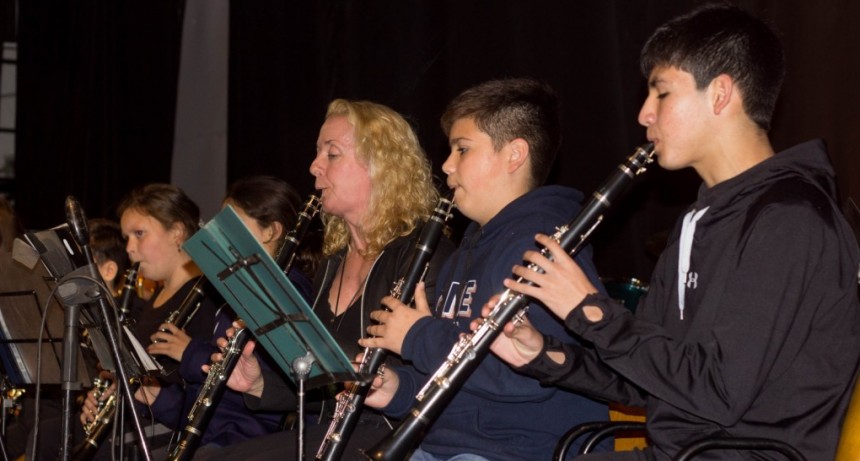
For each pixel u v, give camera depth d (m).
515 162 3.94
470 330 3.40
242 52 8.52
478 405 3.73
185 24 9.28
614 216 5.92
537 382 3.59
